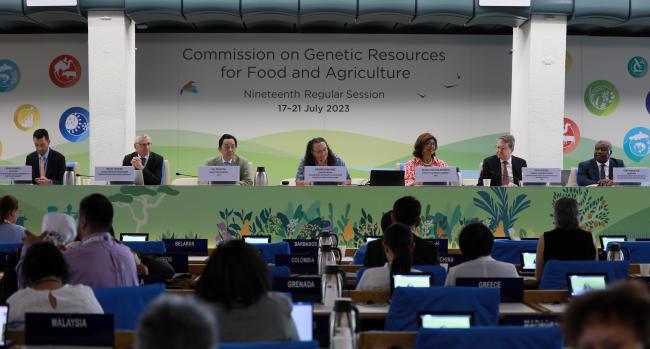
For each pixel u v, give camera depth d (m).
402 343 3.58
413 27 14.47
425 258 6.24
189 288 5.77
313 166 9.24
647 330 1.47
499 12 12.00
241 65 14.54
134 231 9.09
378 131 14.63
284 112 14.57
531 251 7.30
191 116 14.52
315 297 4.95
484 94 14.71
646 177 9.40
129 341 3.52
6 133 14.49
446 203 9.12
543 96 12.28
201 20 12.35
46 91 14.47
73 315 3.48
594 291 1.55
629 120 14.80
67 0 11.80
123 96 12.04
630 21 12.36
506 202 9.14
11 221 7.76
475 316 4.27
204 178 9.20
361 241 9.11
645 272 6.71
